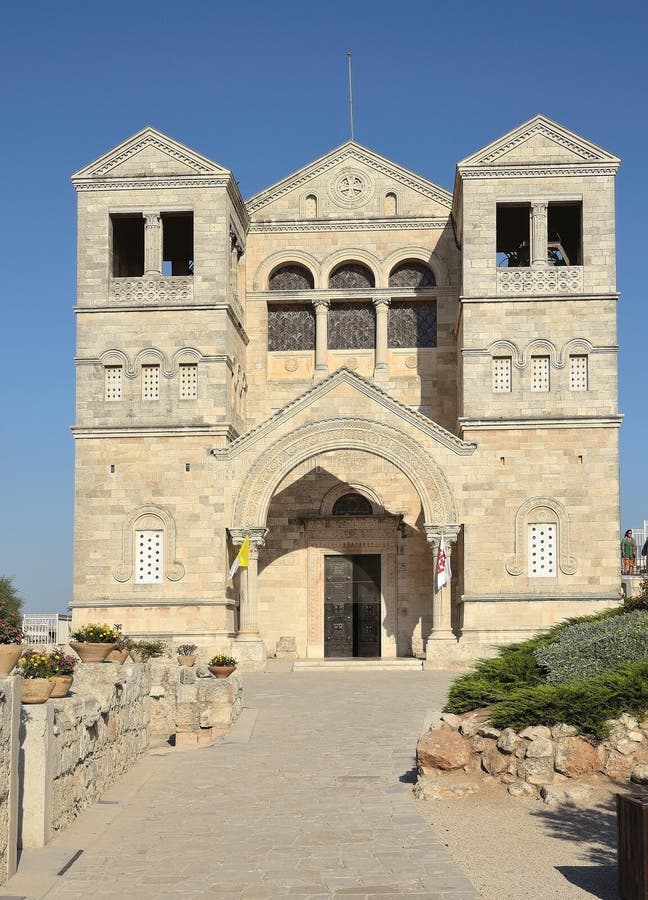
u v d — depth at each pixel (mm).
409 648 54844
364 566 55688
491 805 20047
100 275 52531
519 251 61562
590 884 15359
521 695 22203
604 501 49844
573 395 50594
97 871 16719
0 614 18625
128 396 51812
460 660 48469
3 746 15656
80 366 52125
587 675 23562
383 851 17438
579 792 19703
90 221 52906
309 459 53375
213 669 34656
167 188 52688
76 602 50688
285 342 58031
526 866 16281
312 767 25484
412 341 57406
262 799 22047
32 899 15078
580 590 49312
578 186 51719
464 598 49375
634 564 54719
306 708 35781
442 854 17078
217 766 25844
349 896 15086
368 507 56000
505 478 50000
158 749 28484
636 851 14320
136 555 50938
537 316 51094
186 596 50219
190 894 15453
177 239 60375
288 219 57781
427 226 57250
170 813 20875
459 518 49688
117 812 20812
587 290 51125
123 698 24828
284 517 56094
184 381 52000
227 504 50406
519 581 49438
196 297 52062
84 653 26719
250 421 56938
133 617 50406
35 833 17672
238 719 33094
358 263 57812
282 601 55562
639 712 20906
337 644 55281
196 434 51094
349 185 57781
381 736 29812
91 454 51562
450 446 49906
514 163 51750
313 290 57156
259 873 16438
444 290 56656
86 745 20812
